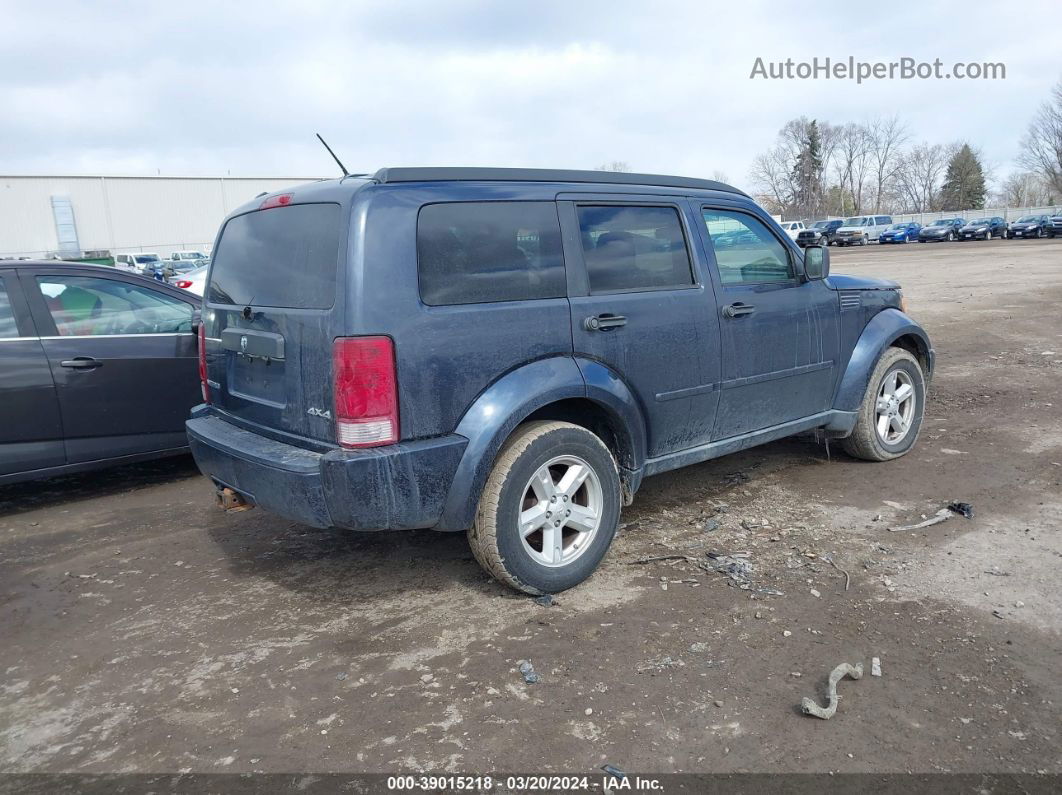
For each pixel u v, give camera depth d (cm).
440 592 390
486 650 332
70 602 401
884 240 5353
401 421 326
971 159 9256
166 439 584
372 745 274
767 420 480
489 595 384
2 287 521
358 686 310
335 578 415
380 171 337
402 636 348
